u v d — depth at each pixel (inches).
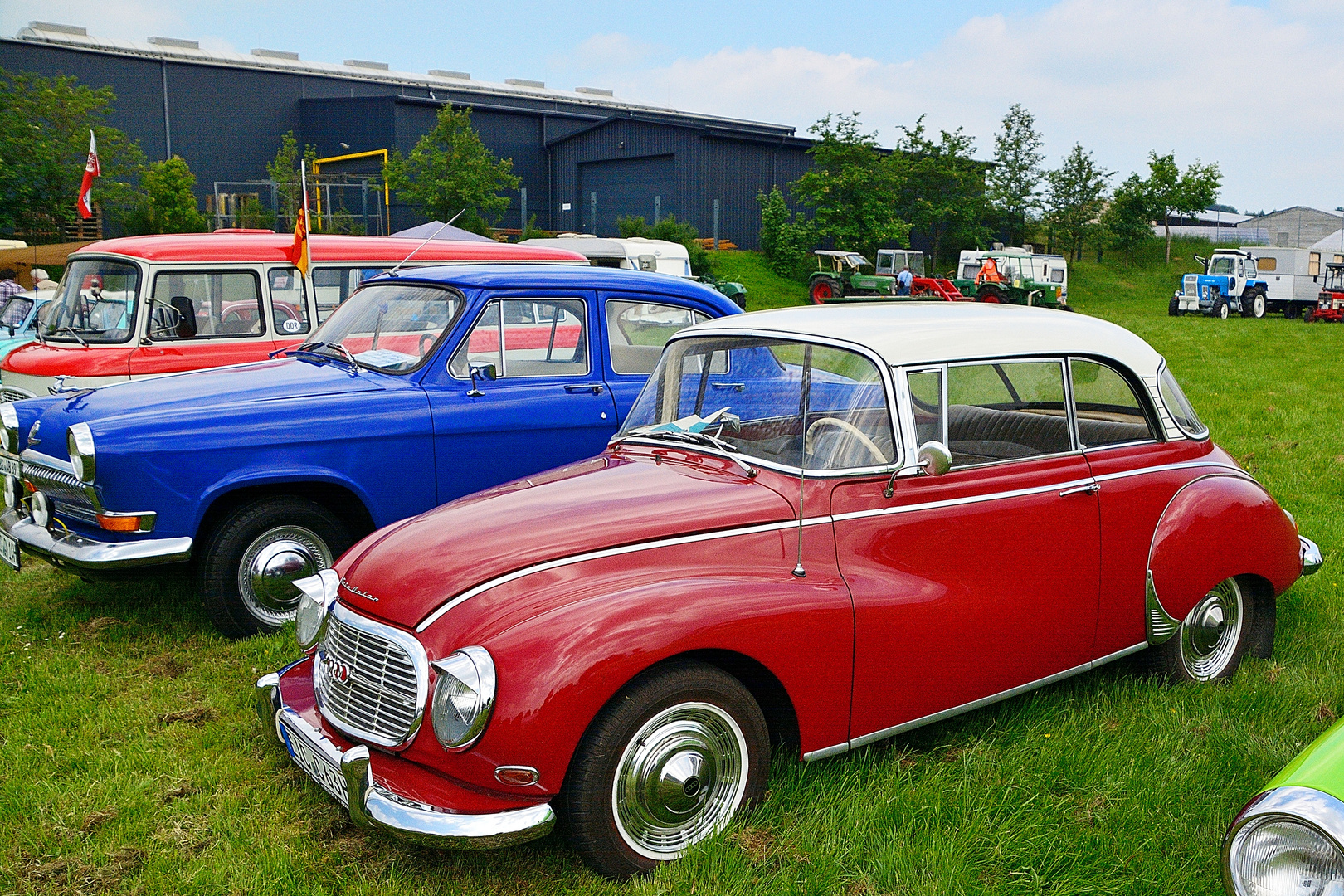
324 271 321.4
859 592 130.0
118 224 1590.8
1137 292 2182.6
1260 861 81.7
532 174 2234.3
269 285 312.2
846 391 139.2
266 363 239.6
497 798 109.2
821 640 125.1
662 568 123.3
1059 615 150.8
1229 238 2883.9
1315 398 528.4
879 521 135.5
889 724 135.7
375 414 207.5
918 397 140.2
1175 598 161.9
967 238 2086.6
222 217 1768.0
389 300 237.5
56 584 238.7
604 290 236.1
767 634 120.3
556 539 124.3
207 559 197.6
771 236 1927.9
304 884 119.5
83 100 1417.3
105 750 154.6
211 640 200.8
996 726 154.5
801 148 2132.1
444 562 122.9
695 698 117.6
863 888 116.0
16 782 144.1
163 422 191.5
